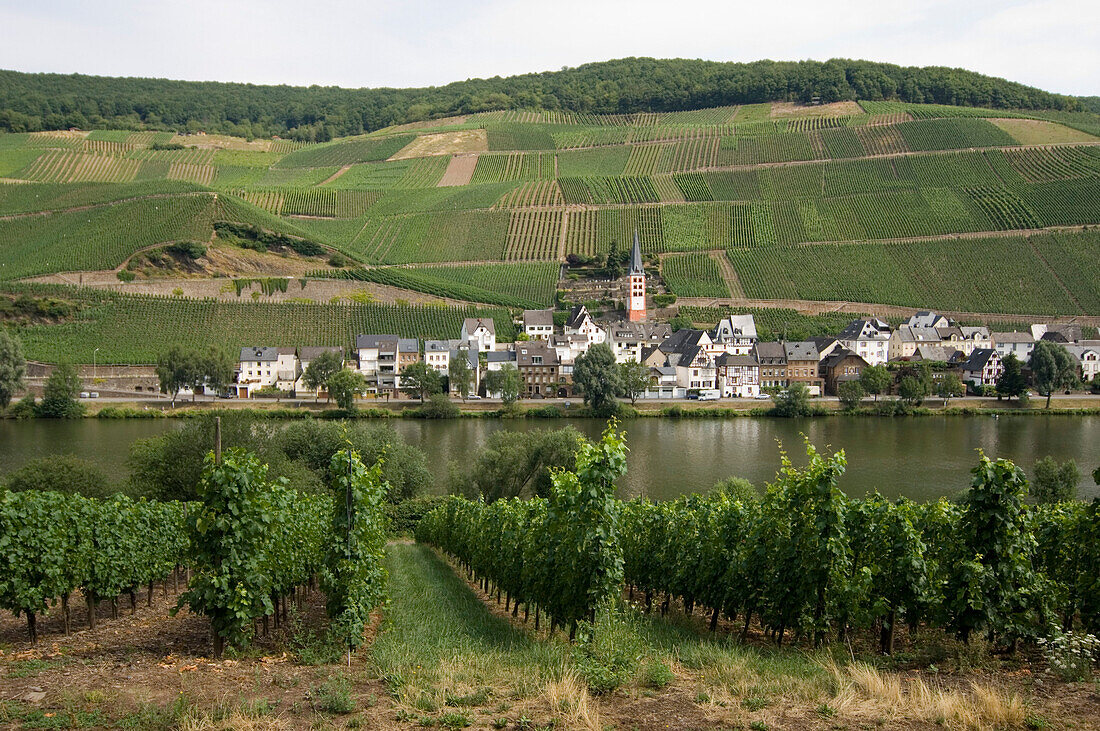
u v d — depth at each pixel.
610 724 16.27
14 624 31.78
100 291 169.62
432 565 49.50
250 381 147.62
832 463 25.14
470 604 35.56
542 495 73.31
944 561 27.17
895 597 25.78
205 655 23.16
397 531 69.44
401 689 18.16
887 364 153.25
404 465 76.50
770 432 113.75
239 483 23.06
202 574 22.64
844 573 24.92
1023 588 24.11
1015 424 119.56
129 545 33.50
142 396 136.75
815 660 21.78
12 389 117.88
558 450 73.50
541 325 180.50
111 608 35.03
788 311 195.25
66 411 119.06
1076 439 104.75
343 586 25.31
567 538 26.16
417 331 175.12
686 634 28.17
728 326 174.00
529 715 16.70
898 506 30.20
